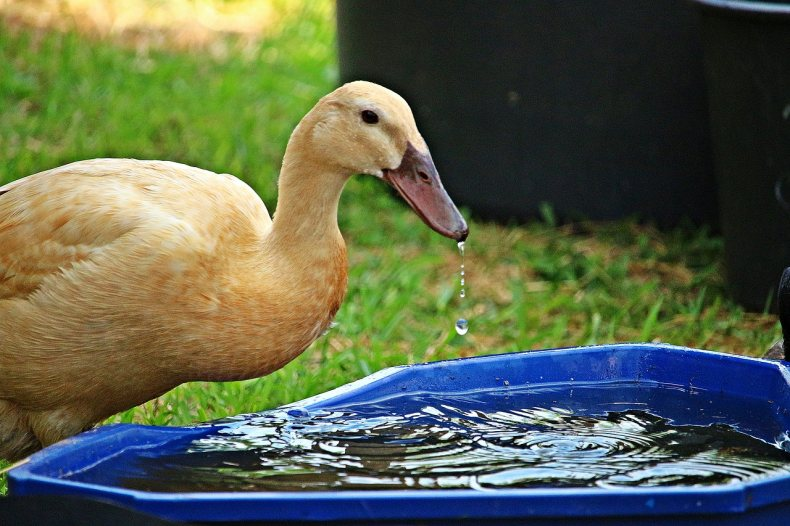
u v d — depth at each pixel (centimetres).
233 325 620
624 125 1197
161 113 1445
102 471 533
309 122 637
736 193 997
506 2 1198
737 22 936
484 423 624
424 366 670
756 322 997
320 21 1900
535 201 1246
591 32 1178
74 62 1566
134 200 625
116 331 613
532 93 1216
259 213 668
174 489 519
